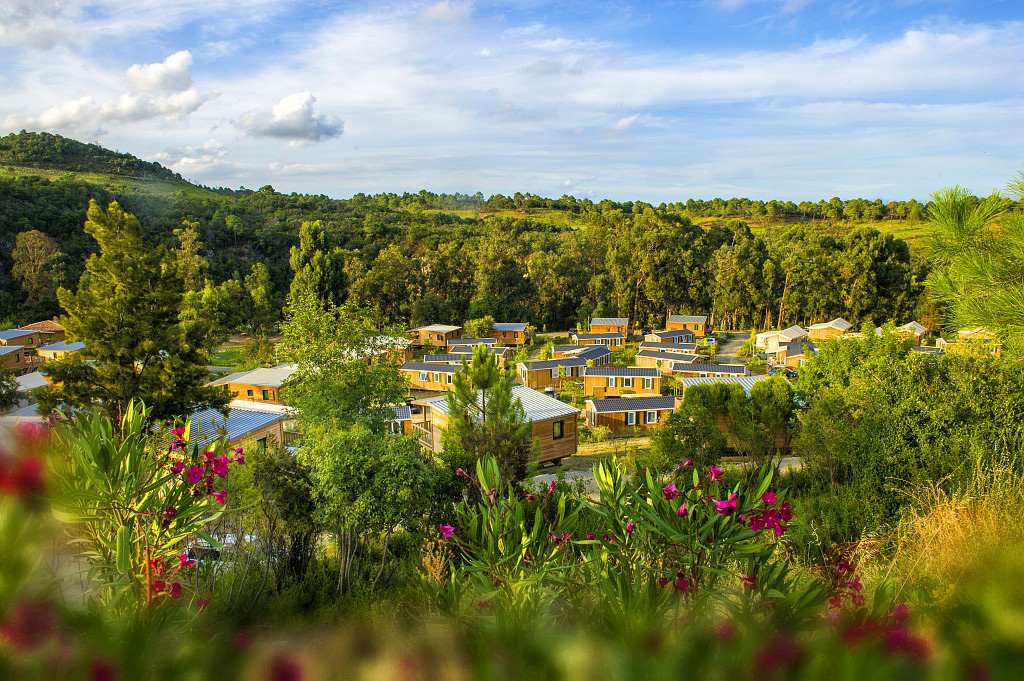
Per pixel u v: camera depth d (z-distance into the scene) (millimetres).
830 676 2152
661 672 2197
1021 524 3594
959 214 5227
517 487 8734
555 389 44312
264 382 35438
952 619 2320
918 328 55531
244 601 6273
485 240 83375
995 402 9953
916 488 6602
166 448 3969
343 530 7957
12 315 63656
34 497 2727
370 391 20703
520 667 2293
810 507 8297
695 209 152625
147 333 20172
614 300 74812
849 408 11922
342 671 2365
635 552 3477
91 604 2674
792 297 69562
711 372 42438
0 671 2148
